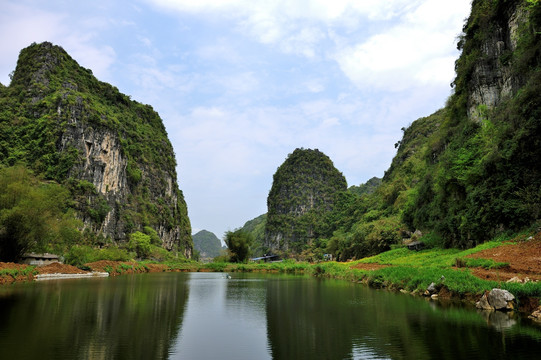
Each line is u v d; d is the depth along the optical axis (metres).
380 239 47.91
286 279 35.12
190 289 23.47
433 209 37.88
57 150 76.81
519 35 28.83
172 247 108.88
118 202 84.56
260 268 58.66
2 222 28.77
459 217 28.98
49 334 9.59
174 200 119.12
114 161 85.31
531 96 22.56
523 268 15.36
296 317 12.70
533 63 26.36
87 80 103.62
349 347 8.50
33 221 30.02
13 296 17.22
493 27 33.44
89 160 79.19
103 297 17.64
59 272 31.89
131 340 9.17
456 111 39.56
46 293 18.69
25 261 33.72
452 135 38.34
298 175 144.50
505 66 31.20
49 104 82.19
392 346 8.47
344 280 30.97
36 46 95.50
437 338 9.02
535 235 19.45
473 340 8.70
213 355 7.97
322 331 10.33
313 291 21.64
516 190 22.20
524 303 11.91
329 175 145.88
